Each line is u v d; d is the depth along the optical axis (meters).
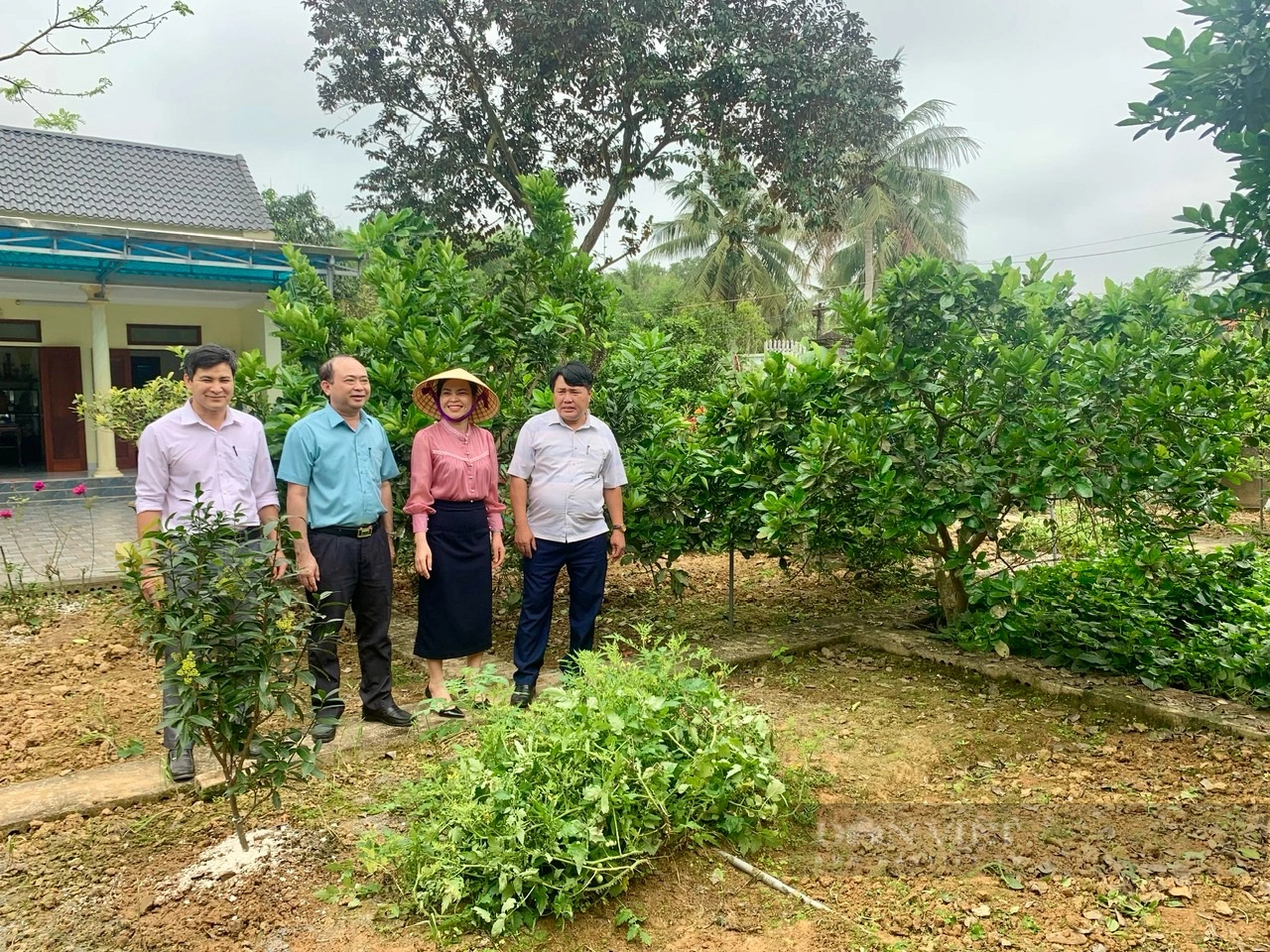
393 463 4.39
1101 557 6.50
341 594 4.05
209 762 3.79
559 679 4.93
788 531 5.12
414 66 16.58
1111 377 4.75
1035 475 4.74
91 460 16.11
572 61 15.57
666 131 16.12
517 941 2.62
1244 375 5.01
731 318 25.98
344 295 20.53
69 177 16.02
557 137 16.88
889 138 17.88
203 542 2.87
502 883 2.63
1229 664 4.50
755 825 3.23
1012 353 4.76
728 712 3.33
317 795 3.54
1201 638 4.95
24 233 12.50
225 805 3.47
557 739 2.95
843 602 6.90
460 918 2.66
